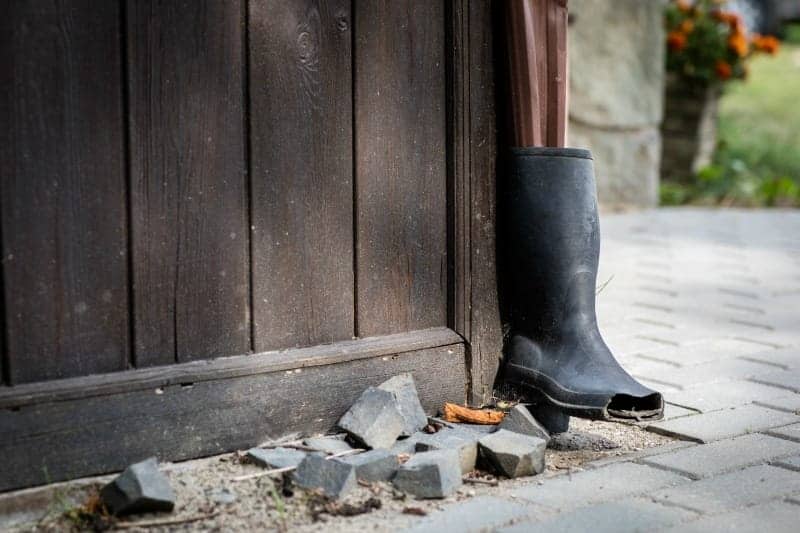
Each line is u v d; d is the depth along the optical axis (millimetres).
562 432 2695
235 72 2332
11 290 2066
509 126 2740
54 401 2107
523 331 2766
